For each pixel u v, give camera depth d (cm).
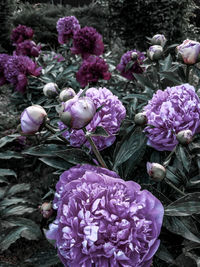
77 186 41
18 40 149
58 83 136
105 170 42
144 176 58
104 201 38
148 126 52
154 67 83
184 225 42
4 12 308
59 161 55
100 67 99
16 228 64
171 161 62
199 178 56
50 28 345
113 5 260
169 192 56
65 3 555
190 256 50
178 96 52
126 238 37
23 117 46
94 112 42
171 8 243
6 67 119
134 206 37
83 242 36
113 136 55
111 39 280
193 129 50
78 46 117
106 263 37
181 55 62
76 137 54
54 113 112
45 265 47
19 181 125
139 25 255
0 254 92
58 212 40
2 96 206
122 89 145
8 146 137
